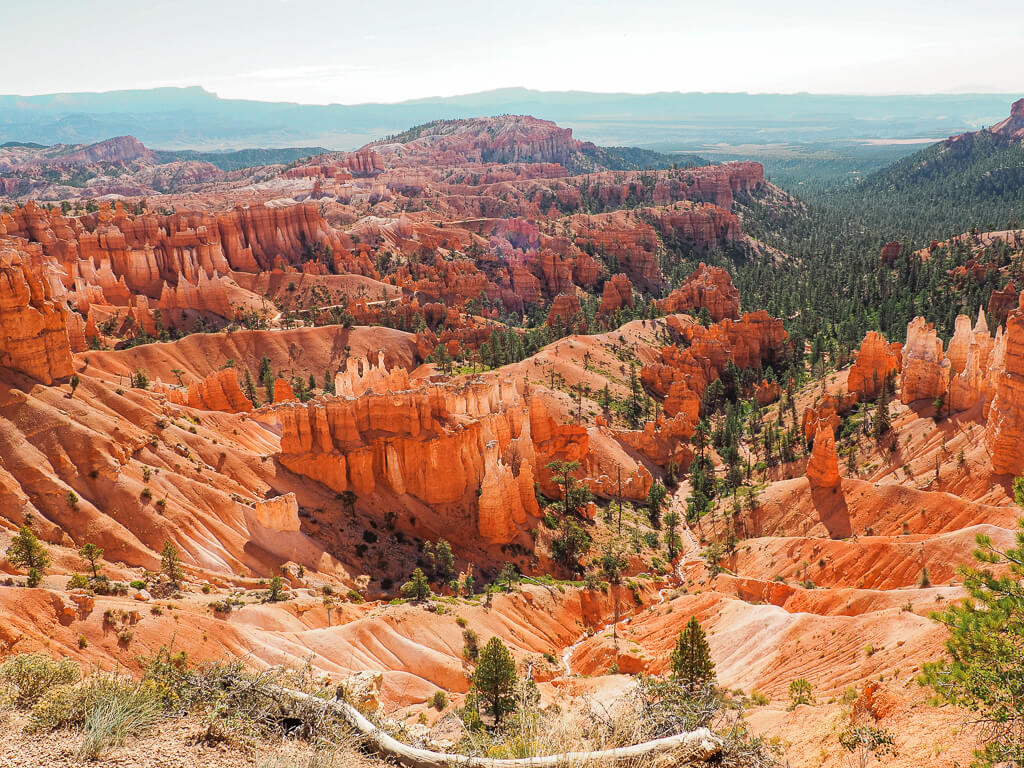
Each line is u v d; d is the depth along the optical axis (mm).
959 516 88375
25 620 52000
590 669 77062
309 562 89812
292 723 21094
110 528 77438
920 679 27344
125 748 18219
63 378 91875
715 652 69062
